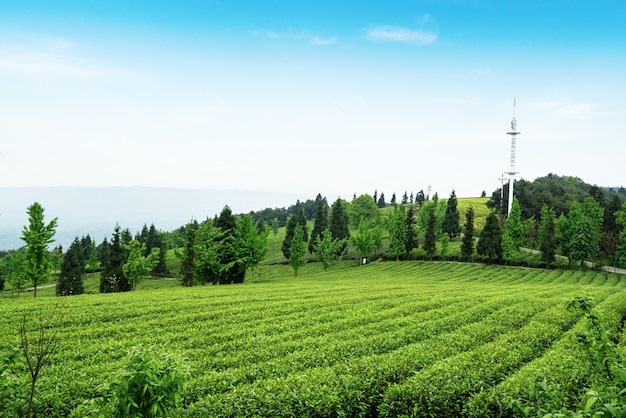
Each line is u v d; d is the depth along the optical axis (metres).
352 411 11.02
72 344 19.25
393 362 13.86
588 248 70.69
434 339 18.53
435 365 13.23
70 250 68.50
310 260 102.19
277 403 10.40
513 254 83.81
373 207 151.00
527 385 10.77
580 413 5.54
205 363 15.95
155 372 7.14
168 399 7.29
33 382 7.54
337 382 11.70
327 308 29.81
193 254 63.44
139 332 22.52
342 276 72.75
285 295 38.31
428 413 10.89
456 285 50.25
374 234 94.69
